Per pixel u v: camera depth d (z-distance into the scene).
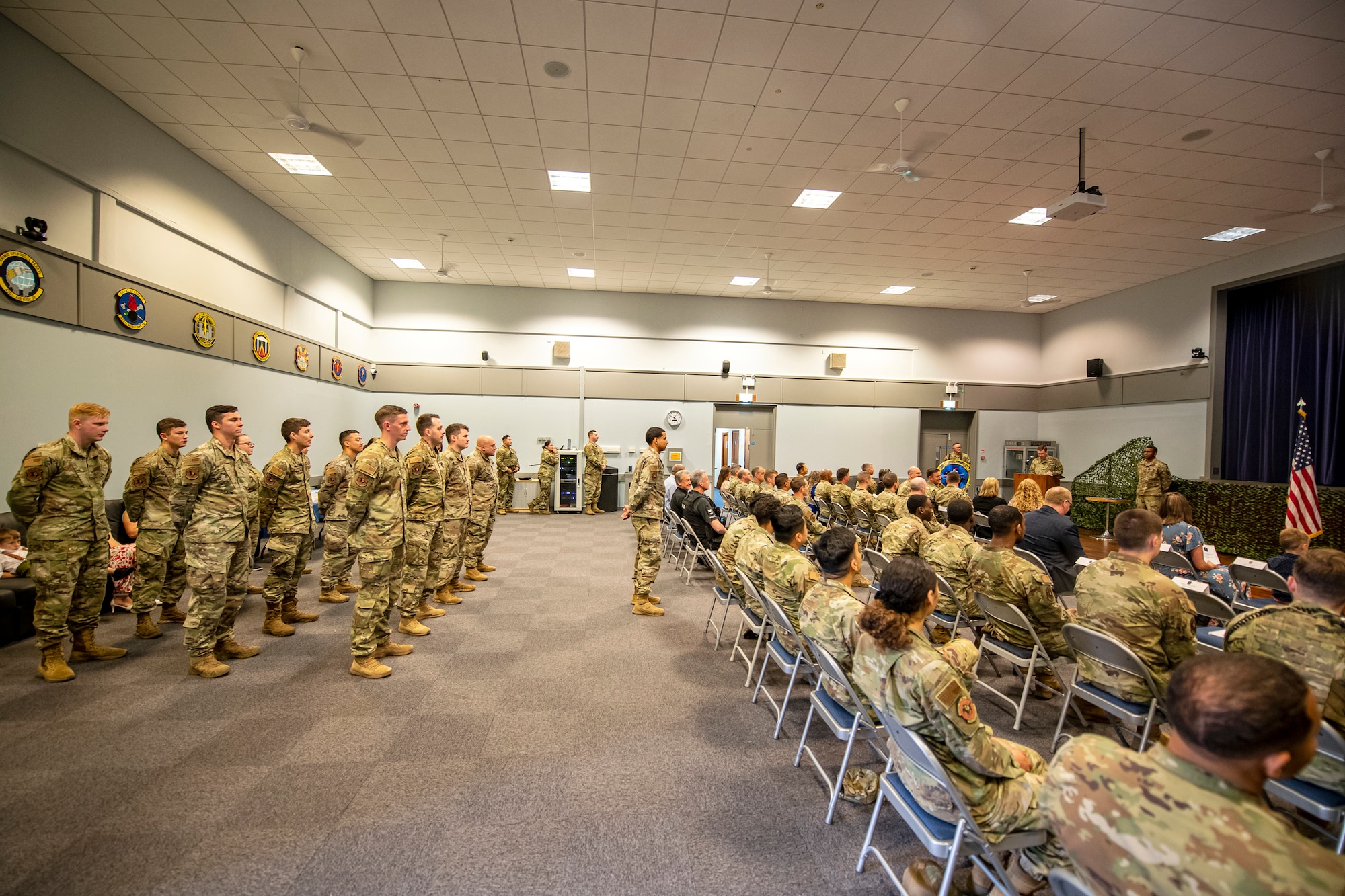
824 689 2.31
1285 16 3.55
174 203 5.31
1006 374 11.88
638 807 2.07
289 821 1.95
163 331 5.16
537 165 5.75
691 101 4.61
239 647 3.37
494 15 3.68
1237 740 0.78
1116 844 0.88
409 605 3.80
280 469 3.79
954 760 1.45
